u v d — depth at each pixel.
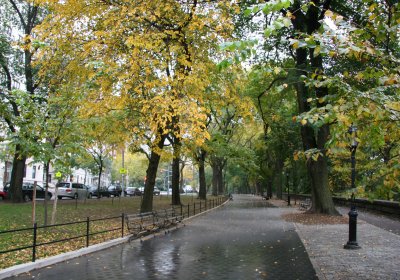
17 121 13.81
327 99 5.28
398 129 5.03
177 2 15.56
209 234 16.97
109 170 109.50
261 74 5.87
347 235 15.90
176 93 13.82
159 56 15.68
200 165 46.56
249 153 43.88
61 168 15.45
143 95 15.91
